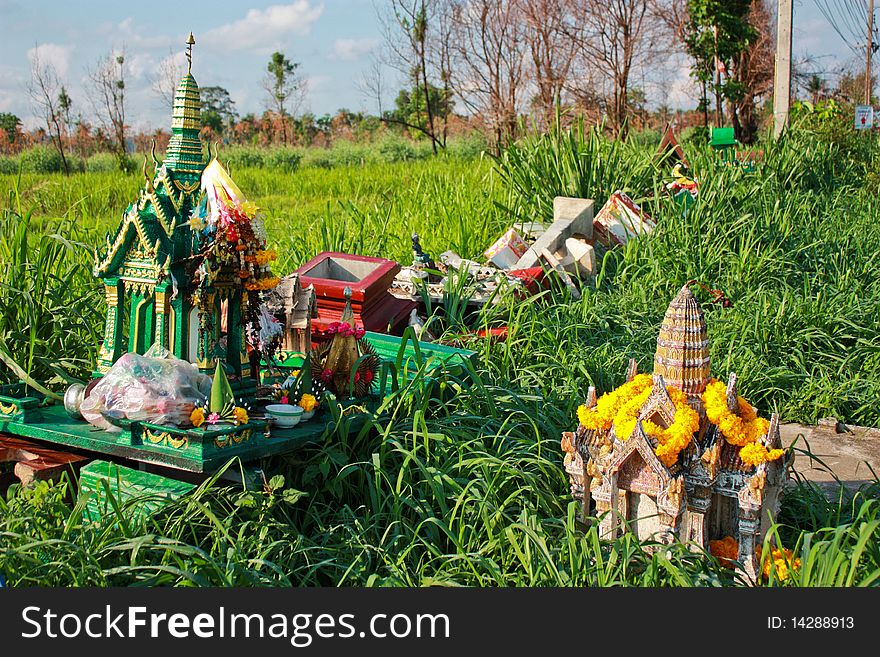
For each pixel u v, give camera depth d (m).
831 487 5.93
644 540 4.33
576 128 13.30
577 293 8.95
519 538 4.43
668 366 4.43
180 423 4.51
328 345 5.43
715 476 4.29
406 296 8.08
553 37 28.20
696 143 24.55
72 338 6.21
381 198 15.92
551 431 5.81
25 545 3.65
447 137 34.94
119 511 3.98
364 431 5.03
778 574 4.18
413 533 4.55
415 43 30.17
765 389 7.69
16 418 4.88
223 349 5.01
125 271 4.96
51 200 13.85
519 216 11.80
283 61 46.41
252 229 4.90
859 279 10.81
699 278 9.50
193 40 4.89
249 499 4.31
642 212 10.91
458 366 6.00
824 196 15.77
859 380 7.85
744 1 25.89
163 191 4.82
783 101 21.61
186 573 3.70
